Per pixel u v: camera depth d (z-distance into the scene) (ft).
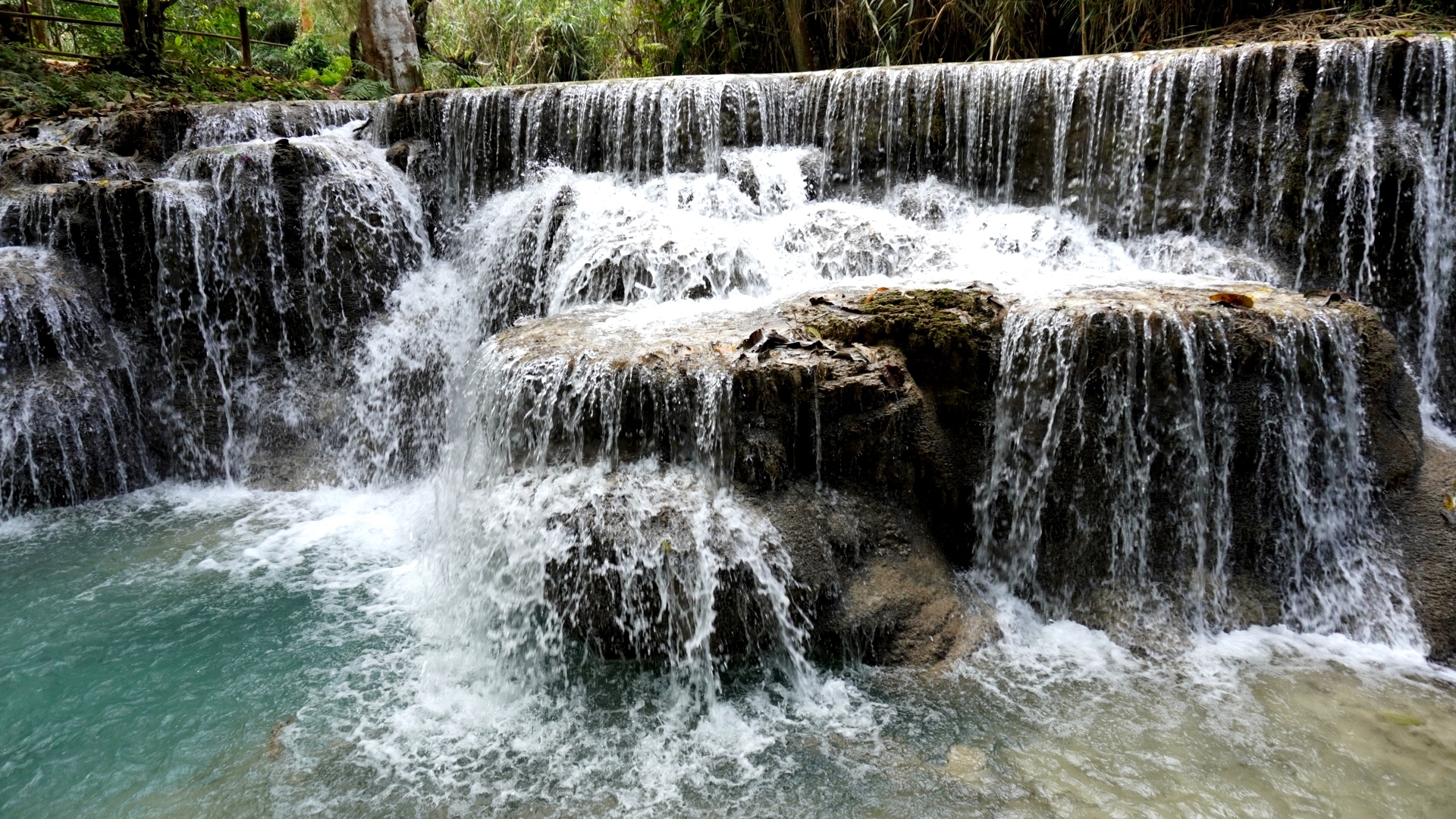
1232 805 9.78
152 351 22.00
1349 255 17.71
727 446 13.42
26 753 11.28
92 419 20.22
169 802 10.32
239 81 38.68
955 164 22.26
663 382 13.62
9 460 19.06
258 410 22.08
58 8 50.88
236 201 22.13
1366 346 13.64
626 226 20.52
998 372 14.29
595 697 12.23
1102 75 20.15
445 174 25.76
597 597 12.76
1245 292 15.20
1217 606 13.38
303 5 61.36
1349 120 17.67
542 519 13.23
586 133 24.64
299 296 22.58
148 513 19.58
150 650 13.70
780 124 24.04
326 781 10.62
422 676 12.91
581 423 14.08
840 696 12.07
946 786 10.26
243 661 13.35
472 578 14.01
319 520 19.19
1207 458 13.41
